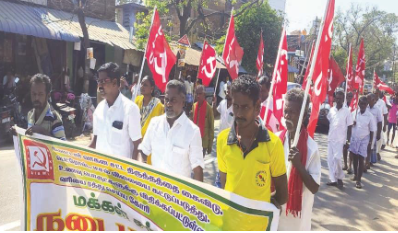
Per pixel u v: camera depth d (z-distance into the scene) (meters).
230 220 1.95
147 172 2.24
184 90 2.70
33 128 2.67
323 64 2.63
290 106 2.52
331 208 4.87
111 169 2.38
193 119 5.56
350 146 6.16
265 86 4.32
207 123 5.59
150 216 2.24
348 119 5.79
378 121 7.68
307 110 2.52
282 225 2.48
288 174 2.46
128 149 3.05
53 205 2.56
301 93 2.54
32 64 11.68
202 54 6.03
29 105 4.79
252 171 1.96
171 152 2.68
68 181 2.53
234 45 5.70
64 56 12.41
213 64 6.03
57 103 9.16
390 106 11.11
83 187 2.48
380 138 7.96
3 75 11.01
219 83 17.89
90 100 9.43
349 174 6.86
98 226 2.45
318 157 2.45
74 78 12.89
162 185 2.18
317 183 2.38
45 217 2.58
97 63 13.59
